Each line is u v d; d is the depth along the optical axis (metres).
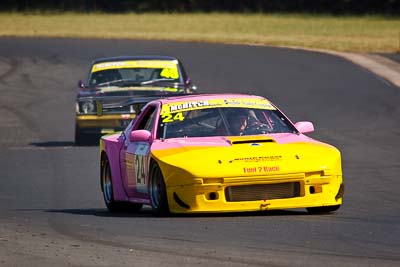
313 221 34.16
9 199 48.03
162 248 28.44
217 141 37.16
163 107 39.84
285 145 36.59
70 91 110.25
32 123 89.62
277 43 154.88
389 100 90.81
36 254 27.81
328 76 109.25
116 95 70.25
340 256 26.86
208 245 28.86
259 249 28.05
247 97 40.72
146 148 38.12
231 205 34.91
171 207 35.44
